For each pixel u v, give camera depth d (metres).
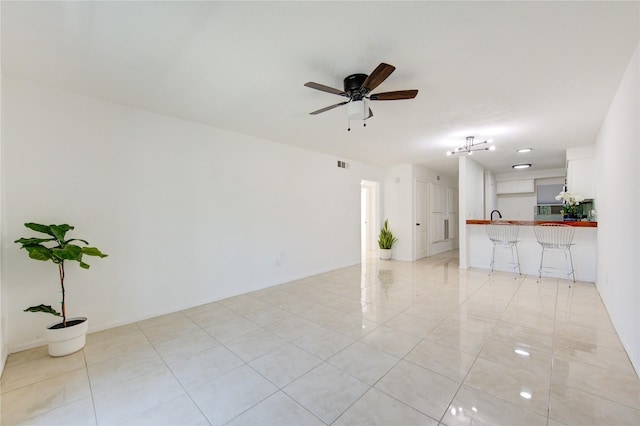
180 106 2.92
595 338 2.47
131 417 1.60
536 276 4.80
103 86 2.47
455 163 6.29
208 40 1.83
